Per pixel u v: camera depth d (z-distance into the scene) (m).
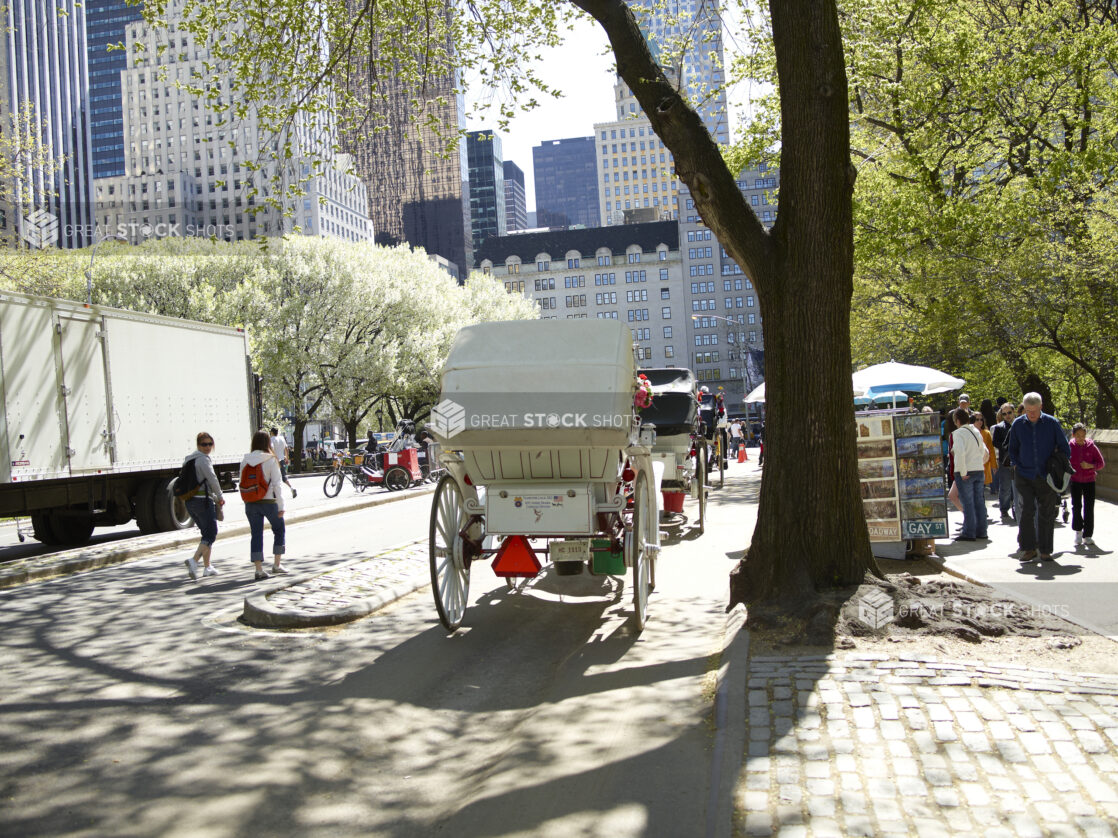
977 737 4.35
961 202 23.03
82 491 14.81
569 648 7.16
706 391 16.92
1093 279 22.97
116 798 4.22
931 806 3.68
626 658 6.57
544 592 9.62
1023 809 3.63
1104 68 23.52
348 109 13.19
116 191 143.25
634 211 157.62
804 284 7.33
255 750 4.88
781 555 7.27
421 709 5.68
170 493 16.25
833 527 7.18
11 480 12.90
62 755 4.77
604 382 7.30
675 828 3.67
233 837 3.84
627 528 7.79
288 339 49.91
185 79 146.00
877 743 4.32
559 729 4.94
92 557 12.56
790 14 7.30
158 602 9.43
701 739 4.64
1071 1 23.97
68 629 8.07
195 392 17.89
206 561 11.28
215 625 8.16
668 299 144.25
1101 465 10.54
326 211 143.12
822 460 7.21
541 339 7.63
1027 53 23.58
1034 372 26.84
